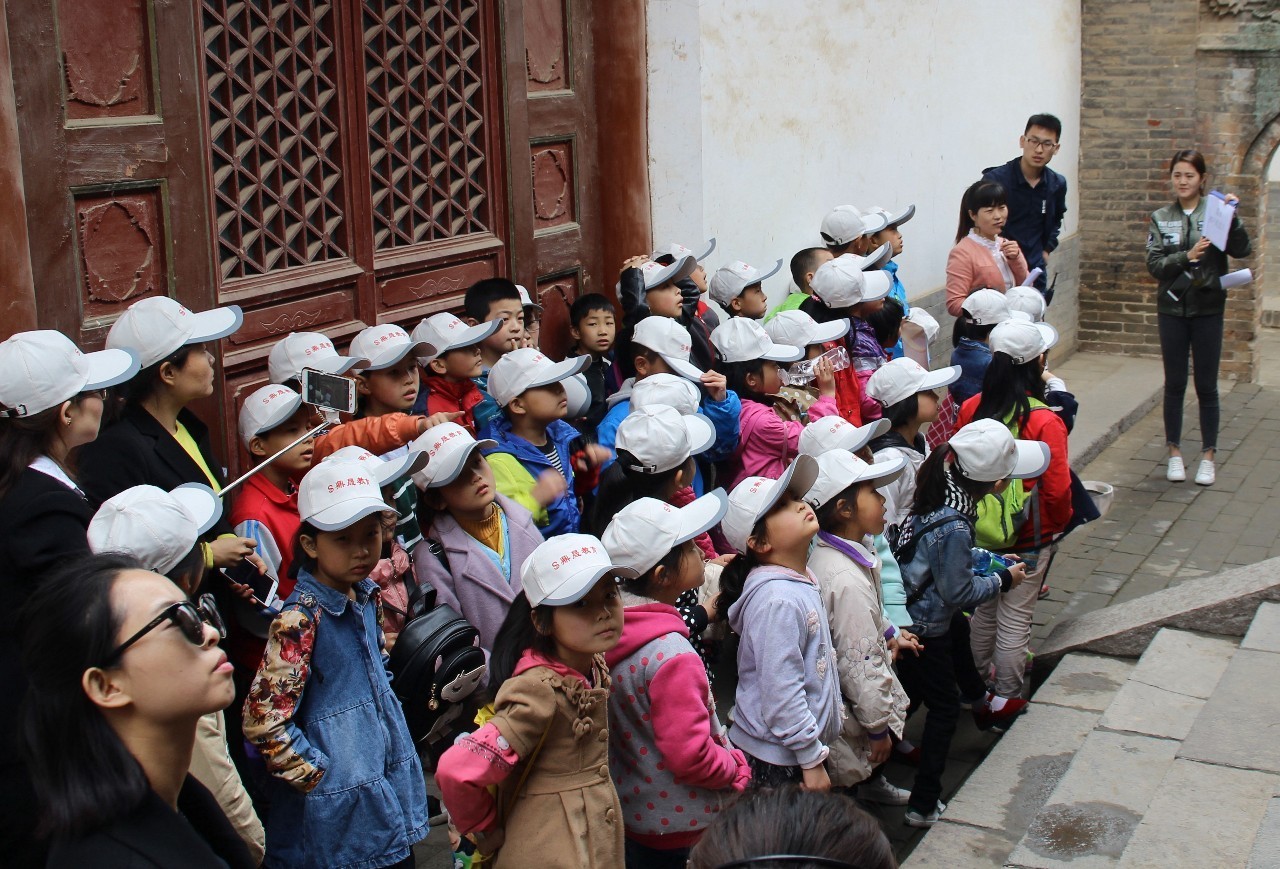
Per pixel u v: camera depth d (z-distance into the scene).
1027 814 4.66
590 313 5.84
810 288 7.43
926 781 4.95
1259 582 5.88
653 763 3.50
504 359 4.74
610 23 7.03
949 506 4.95
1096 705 5.47
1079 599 7.48
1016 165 9.44
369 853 3.36
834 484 4.37
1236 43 12.08
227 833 2.30
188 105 4.69
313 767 3.25
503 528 4.30
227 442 4.92
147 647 2.06
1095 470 9.88
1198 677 5.46
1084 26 12.80
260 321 5.10
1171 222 9.33
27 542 3.05
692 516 3.66
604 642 3.17
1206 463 9.46
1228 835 4.19
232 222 4.99
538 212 6.77
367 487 3.41
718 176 7.30
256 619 3.63
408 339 4.70
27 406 3.18
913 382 5.73
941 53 10.00
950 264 8.42
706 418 5.08
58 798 2.00
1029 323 5.92
